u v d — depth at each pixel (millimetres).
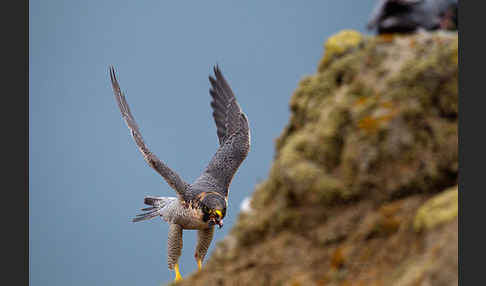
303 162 9953
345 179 9547
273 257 9562
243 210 11047
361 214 9242
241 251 10180
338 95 10344
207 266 10344
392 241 8688
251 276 9500
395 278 8133
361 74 10281
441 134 9195
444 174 9055
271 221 10070
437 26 10703
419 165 9156
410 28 10727
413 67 9695
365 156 9438
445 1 10758
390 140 9352
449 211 8062
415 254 8203
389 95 9680
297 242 9555
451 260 7422
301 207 9828
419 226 8391
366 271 8609
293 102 11273
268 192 10648
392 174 9273
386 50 10328
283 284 9117
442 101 9391
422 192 9094
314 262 9164
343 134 9859
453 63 9477
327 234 9289
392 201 9180
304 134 10367
